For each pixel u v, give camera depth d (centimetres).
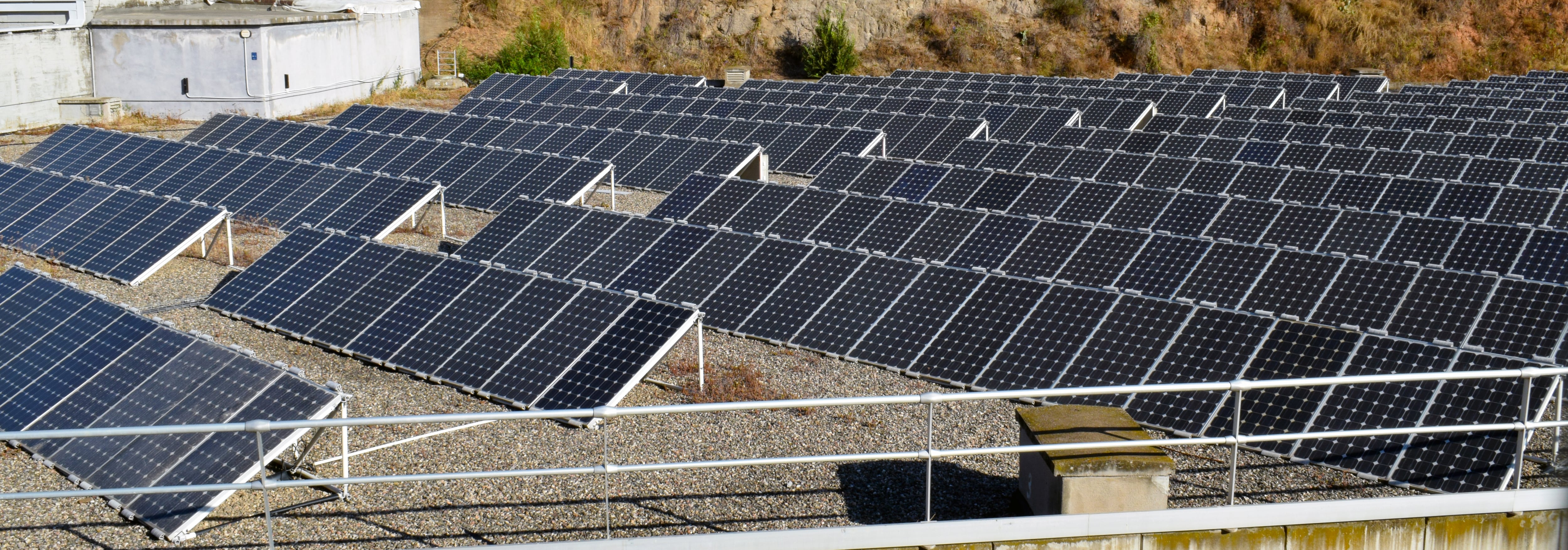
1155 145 3638
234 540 1245
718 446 1519
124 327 1644
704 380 1783
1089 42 7231
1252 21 7369
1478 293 1738
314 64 5316
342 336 1941
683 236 2284
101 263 2450
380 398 1722
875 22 7356
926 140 3806
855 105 4719
